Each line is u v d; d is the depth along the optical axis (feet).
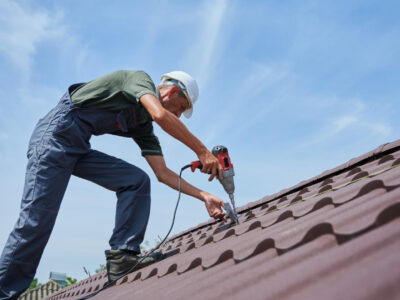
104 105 7.91
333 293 2.63
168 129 7.48
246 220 9.83
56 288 41.81
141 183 8.41
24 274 7.36
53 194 7.50
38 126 7.93
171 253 9.01
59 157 7.54
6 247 7.34
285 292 3.05
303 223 5.05
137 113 8.42
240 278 3.89
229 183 8.98
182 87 8.73
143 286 6.33
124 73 8.04
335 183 8.34
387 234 3.25
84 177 8.42
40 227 7.35
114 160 8.48
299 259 3.77
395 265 2.58
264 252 4.71
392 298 2.29
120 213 8.21
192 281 4.93
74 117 7.74
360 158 10.54
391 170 6.55
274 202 11.56
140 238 8.27
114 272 8.07
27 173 7.64
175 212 8.86
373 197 5.15
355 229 3.76
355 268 2.92
